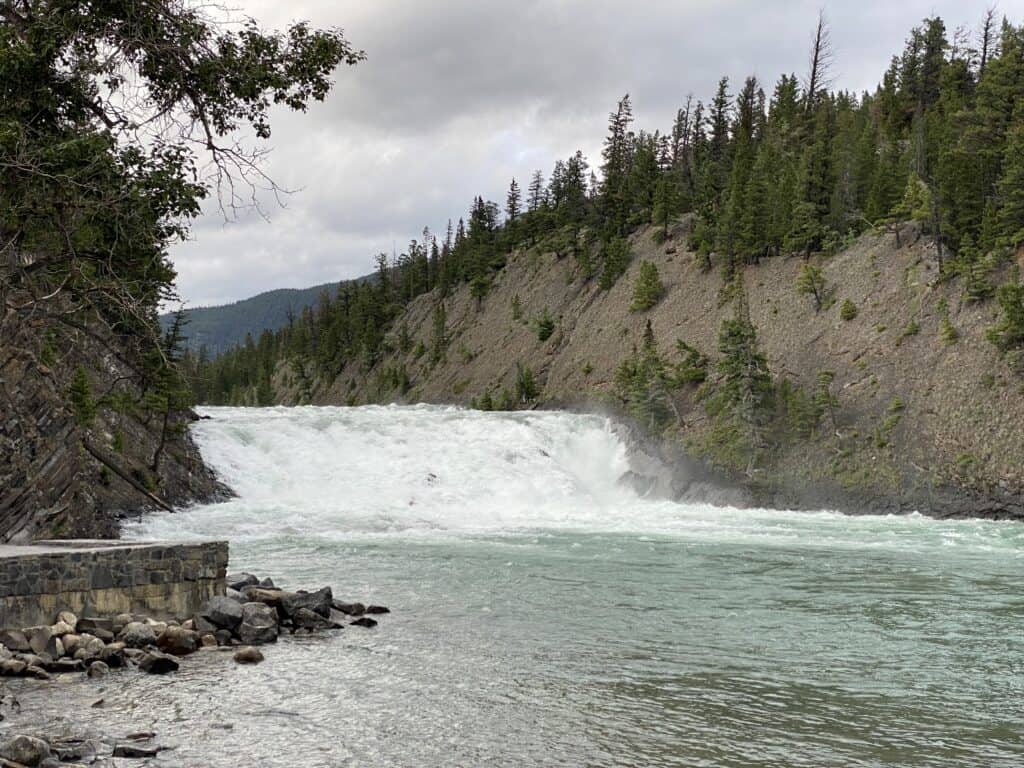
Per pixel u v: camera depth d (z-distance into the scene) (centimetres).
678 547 3158
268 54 1777
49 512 2536
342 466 5050
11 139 1498
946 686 1354
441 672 1402
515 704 1225
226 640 1602
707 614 1941
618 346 8019
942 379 4950
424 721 1136
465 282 13112
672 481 5350
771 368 5972
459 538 3403
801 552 3044
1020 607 2050
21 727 1057
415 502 4622
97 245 1717
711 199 9325
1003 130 6775
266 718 1132
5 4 1628
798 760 1010
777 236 7250
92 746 977
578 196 12119
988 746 1070
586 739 1073
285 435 5219
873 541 3403
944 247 5781
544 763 983
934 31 10925
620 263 9162
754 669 1452
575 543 3266
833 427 5119
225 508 4103
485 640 1653
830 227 7088
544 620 1855
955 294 5331
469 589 2247
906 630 1783
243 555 2880
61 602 1500
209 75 1736
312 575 2464
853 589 2291
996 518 4234
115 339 3500
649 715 1181
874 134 9831
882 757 1027
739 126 10500
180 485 4216
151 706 1173
